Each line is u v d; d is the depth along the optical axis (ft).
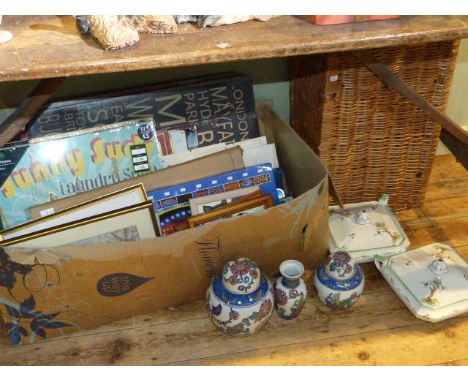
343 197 4.75
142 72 4.53
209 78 4.50
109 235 3.64
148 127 4.15
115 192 3.73
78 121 4.19
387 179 4.67
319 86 4.04
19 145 3.86
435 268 4.00
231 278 3.46
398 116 4.19
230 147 4.42
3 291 3.35
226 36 2.99
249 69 4.82
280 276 4.01
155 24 2.97
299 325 3.84
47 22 3.25
